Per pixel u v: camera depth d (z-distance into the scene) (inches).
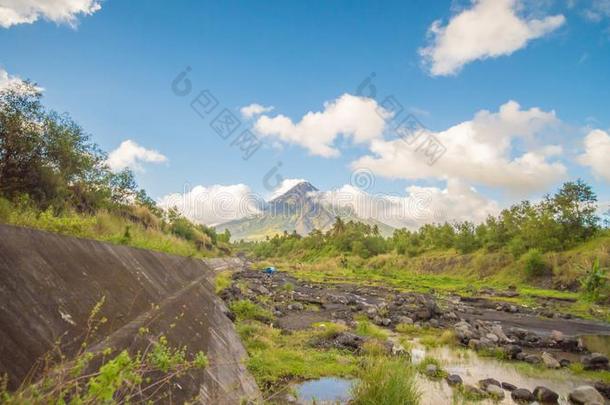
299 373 438.0
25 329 166.1
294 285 1749.5
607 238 2174.0
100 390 115.3
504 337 730.8
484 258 2608.3
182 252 1090.7
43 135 682.8
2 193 546.9
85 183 903.7
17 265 197.5
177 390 220.5
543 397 412.2
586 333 887.7
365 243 4515.3
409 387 335.3
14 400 111.7
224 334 469.4
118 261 363.9
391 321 878.4
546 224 2386.8
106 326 231.8
